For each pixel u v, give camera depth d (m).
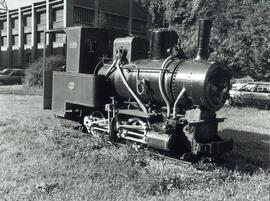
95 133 10.67
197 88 8.01
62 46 37.75
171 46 9.27
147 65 9.16
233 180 7.29
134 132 9.28
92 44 10.91
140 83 9.07
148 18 43.59
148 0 43.44
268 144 10.88
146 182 6.55
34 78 30.00
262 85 20.81
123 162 7.81
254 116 17.12
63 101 11.32
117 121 9.66
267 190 6.79
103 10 39.41
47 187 6.32
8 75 33.94
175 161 8.27
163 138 8.12
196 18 36.44
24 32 45.94
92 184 6.48
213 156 8.69
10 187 6.30
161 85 8.56
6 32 49.97
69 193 6.07
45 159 7.93
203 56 8.50
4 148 8.87
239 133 12.57
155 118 8.81
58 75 11.58
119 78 9.88
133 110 9.56
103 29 11.22
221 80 8.20
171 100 8.64
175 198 6.09
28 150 8.62
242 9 33.50
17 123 12.57
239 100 21.36
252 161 8.89
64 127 12.05
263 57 29.02
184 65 8.46
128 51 9.84
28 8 43.88
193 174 7.31
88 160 7.88
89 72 11.05
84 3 37.69
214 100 8.13
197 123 8.01
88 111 11.32
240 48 30.28
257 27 29.42
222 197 6.26
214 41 31.03
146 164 8.00
